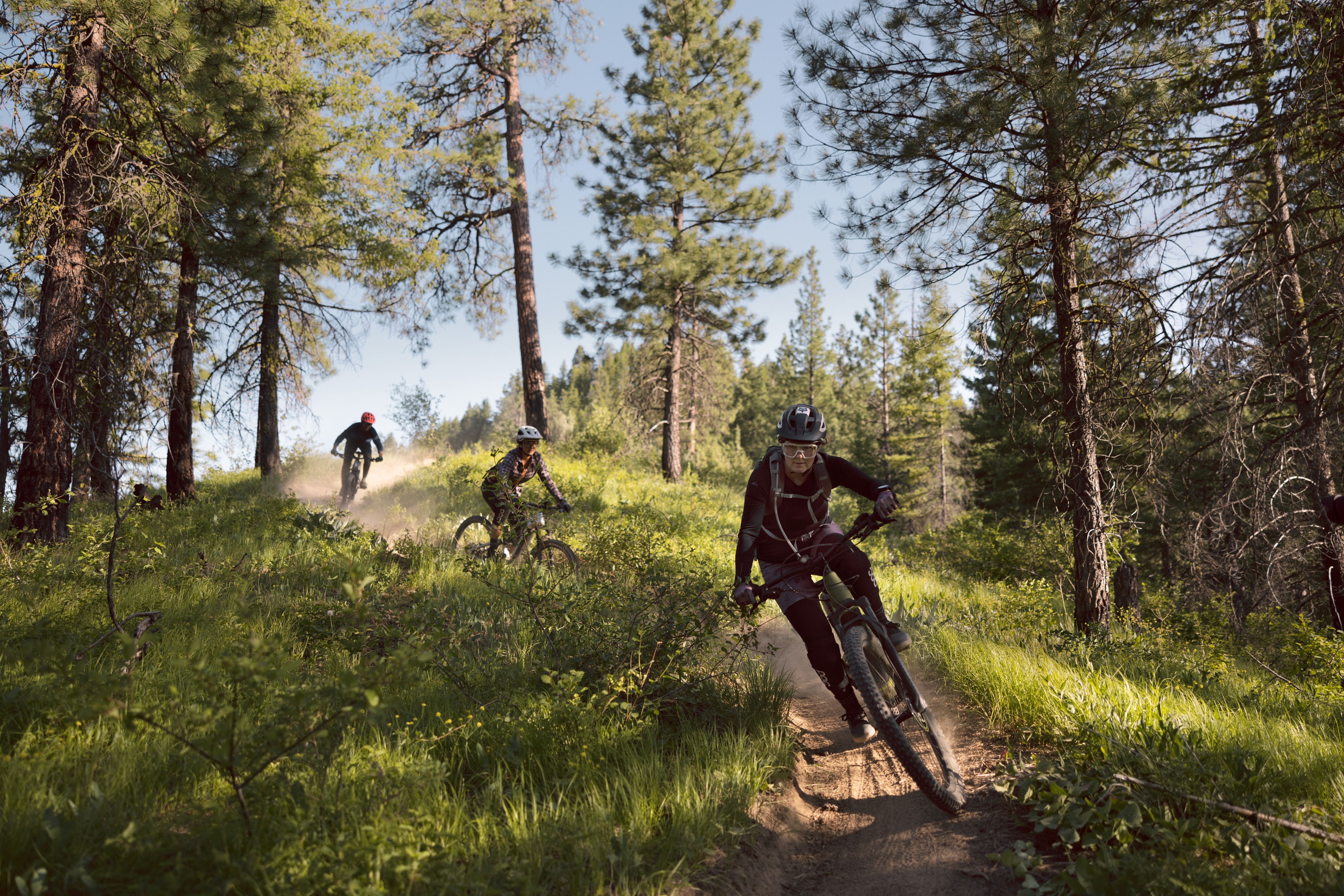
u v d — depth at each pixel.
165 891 2.28
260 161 11.91
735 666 5.24
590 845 2.79
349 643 4.55
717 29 22.92
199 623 5.43
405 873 2.45
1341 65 6.96
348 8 17.16
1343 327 7.80
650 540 7.76
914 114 8.09
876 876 3.09
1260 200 7.55
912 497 36.78
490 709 3.96
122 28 8.71
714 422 33.50
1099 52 7.40
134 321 10.12
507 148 20.44
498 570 5.88
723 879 2.83
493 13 18.69
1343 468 9.27
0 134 9.03
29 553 7.02
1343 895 2.35
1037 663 5.29
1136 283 7.67
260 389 17.88
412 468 20.06
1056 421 8.79
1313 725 4.58
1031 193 8.05
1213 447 9.19
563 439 25.08
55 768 3.10
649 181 23.53
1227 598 10.84
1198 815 2.98
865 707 3.80
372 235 17.17
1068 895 2.61
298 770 2.95
